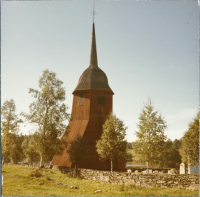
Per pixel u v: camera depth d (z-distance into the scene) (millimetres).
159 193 13539
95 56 33969
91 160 25875
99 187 15992
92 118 29078
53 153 25344
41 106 26344
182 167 17891
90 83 31125
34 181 16609
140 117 19125
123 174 17266
